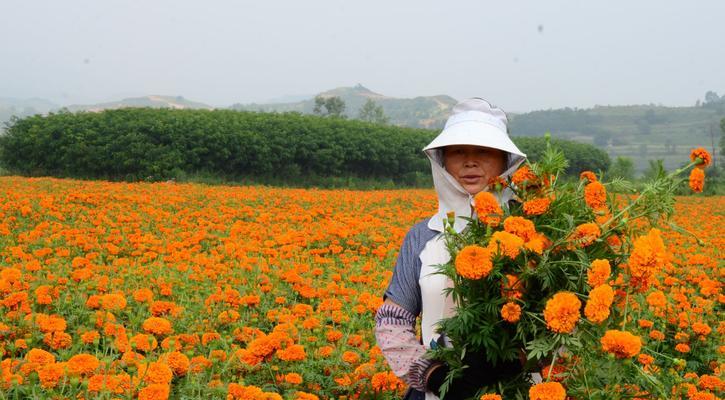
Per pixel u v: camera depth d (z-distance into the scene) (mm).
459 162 2539
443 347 2309
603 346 2062
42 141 31438
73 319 5160
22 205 12820
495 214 2240
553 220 2311
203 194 18469
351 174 38812
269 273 7320
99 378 3303
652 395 2498
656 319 5570
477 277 2088
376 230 12055
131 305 5734
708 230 13414
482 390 2199
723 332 5508
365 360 4547
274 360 4098
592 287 2166
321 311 5855
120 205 14328
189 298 6316
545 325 2164
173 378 3791
